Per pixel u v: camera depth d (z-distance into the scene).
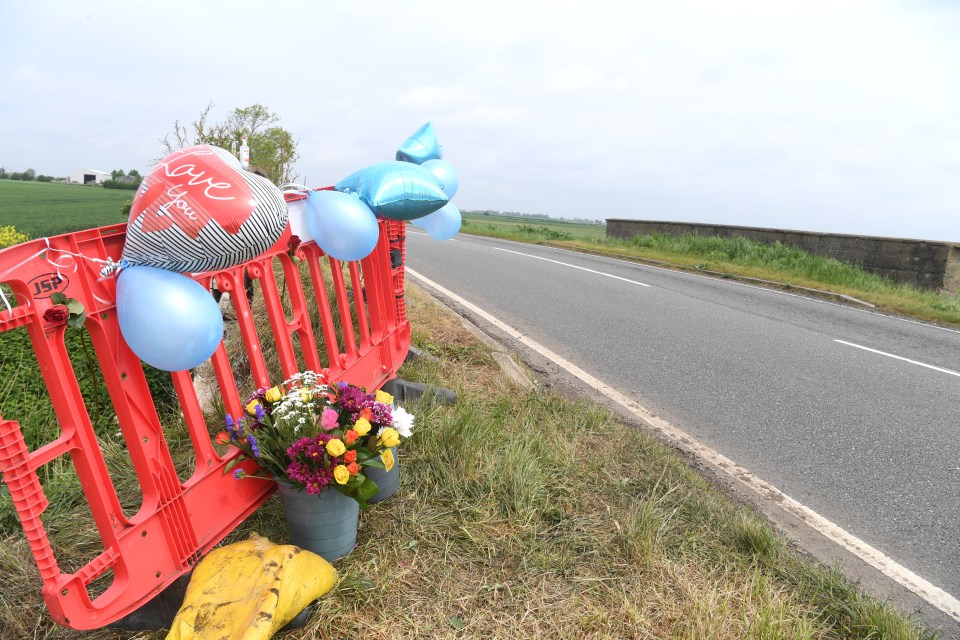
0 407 3.44
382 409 2.65
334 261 3.37
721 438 4.43
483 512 2.96
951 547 3.20
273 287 2.75
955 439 4.52
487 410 4.17
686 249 16.94
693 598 2.48
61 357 1.78
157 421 2.11
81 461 1.86
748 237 17.23
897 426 4.73
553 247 19.61
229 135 8.21
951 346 7.45
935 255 12.24
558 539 2.85
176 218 1.77
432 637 2.23
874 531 3.32
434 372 4.71
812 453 4.23
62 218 31.30
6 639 2.13
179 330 1.79
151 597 2.09
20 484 1.67
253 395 2.64
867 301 10.41
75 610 1.83
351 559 2.61
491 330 7.14
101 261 1.86
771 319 8.55
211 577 2.12
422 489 3.16
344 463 2.37
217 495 2.43
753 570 2.75
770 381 5.73
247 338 2.60
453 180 4.05
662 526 2.96
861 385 5.69
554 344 6.74
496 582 2.54
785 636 2.32
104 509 1.91
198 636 1.94
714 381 5.68
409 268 12.08
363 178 2.96
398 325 4.36
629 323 7.89
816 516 3.44
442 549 2.72
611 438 4.05
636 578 2.62
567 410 4.40
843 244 14.24
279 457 2.44
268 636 1.98
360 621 2.27
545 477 3.34
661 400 5.15
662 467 3.68
